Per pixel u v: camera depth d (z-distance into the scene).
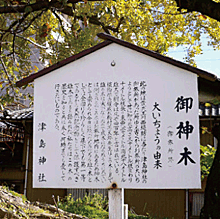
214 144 11.73
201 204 11.70
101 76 5.35
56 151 5.29
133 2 9.60
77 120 5.32
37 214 6.68
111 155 5.16
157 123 5.09
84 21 8.84
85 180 5.18
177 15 10.81
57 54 10.32
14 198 7.12
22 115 12.90
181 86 5.09
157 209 11.89
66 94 5.40
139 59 5.27
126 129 5.17
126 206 6.11
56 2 8.07
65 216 7.41
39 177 5.27
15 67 10.66
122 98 5.24
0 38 9.37
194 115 5.00
